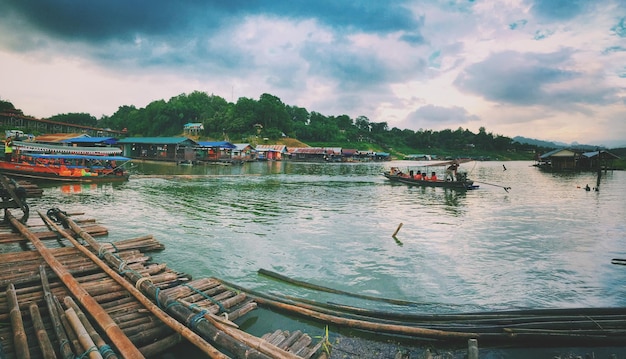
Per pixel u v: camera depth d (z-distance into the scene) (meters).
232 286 9.43
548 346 6.94
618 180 46.94
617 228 17.06
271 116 130.88
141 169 51.50
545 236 15.49
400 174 41.38
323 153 101.50
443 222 18.36
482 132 199.50
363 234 15.55
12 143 31.42
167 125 137.62
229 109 129.00
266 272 10.55
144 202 22.62
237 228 16.19
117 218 17.69
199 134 126.38
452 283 10.23
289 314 8.04
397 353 6.59
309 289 9.60
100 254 10.41
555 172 66.25
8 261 9.68
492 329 7.06
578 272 11.12
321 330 7.45
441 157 160.00
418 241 14.52
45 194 24.39
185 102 150.75
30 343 6.03
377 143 172.50
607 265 11.74
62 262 9.72
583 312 7.82
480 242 14.44
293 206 22.75
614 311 7.79
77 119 173.88
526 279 10.54
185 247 13.07
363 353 6.72
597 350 6.85
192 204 22.48
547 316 7.68
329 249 13.23
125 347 5.40
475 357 5.94
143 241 12.81
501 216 20.11
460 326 7.17
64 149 34.25
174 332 6.69
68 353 5.38
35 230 14.48
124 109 175.00
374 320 7.54
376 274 10.83
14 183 15.80
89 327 6.14
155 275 9.52
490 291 9.71
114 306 7.45
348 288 9.79
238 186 33.53
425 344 7.00
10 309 6.77
